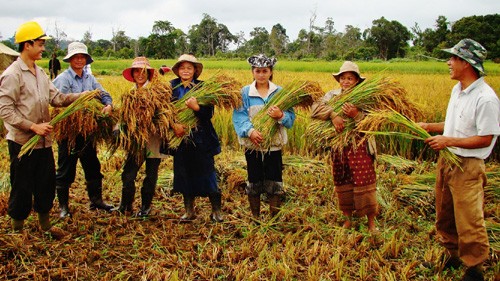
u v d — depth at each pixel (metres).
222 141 8.49
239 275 3.56
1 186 5.66
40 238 4.20
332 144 4.34
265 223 4.65
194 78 4.91
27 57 3.94
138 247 4.12
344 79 4.51
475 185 3.41
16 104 3.91
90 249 4.03
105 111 4.54
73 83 4.79
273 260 3.77
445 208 3.67
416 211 5.11
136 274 3.65
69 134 4.54
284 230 4.55
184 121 4.54
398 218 4.86
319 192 5.60
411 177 5.82
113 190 5.73
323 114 4.34
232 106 4.61
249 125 4.56
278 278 3.59
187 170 4.71
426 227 4.66
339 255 3.91
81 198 5.39
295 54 79.25
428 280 3.63
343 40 78.62
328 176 6.09
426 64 41.16
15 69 3.85
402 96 4.19
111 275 3.64
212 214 4.86
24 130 3.94
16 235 4.09
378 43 75.31
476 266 3.43
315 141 4.63
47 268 3.66
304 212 4.96
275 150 4.69
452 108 3.53
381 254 3.98
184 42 95.19
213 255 3.91
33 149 4.01
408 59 57.28
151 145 4.68
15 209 4.07
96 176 4.98
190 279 3.57
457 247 3.73
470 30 61.44
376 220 4.82
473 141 3.28
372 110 4.11
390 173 6.29
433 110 8.80
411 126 3.71
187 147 4.66
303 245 4.09
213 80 4.62
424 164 6.93
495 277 3.53
